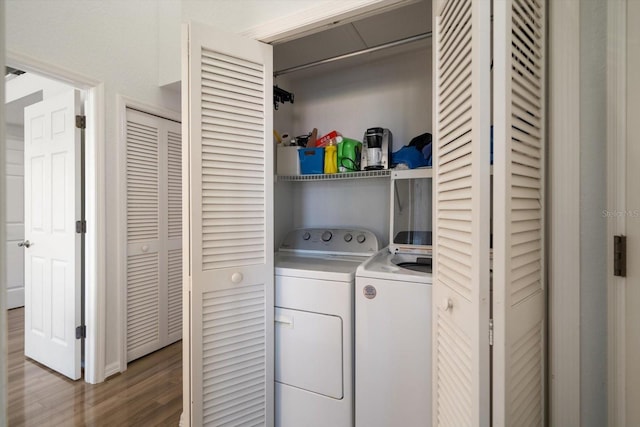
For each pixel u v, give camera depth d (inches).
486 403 30.7
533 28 35.5
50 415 70.2
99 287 84.2
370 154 74.5
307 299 59.0
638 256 33.6
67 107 85.6
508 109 29.8
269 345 59.7
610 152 35.7
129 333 93.5
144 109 95.7
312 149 80.0
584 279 38.0
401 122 83.4
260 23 58.2
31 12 71.3
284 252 84.1
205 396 52.6
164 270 104.9
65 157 86.6
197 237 51.0
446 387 41.3
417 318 50.1
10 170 143.2
